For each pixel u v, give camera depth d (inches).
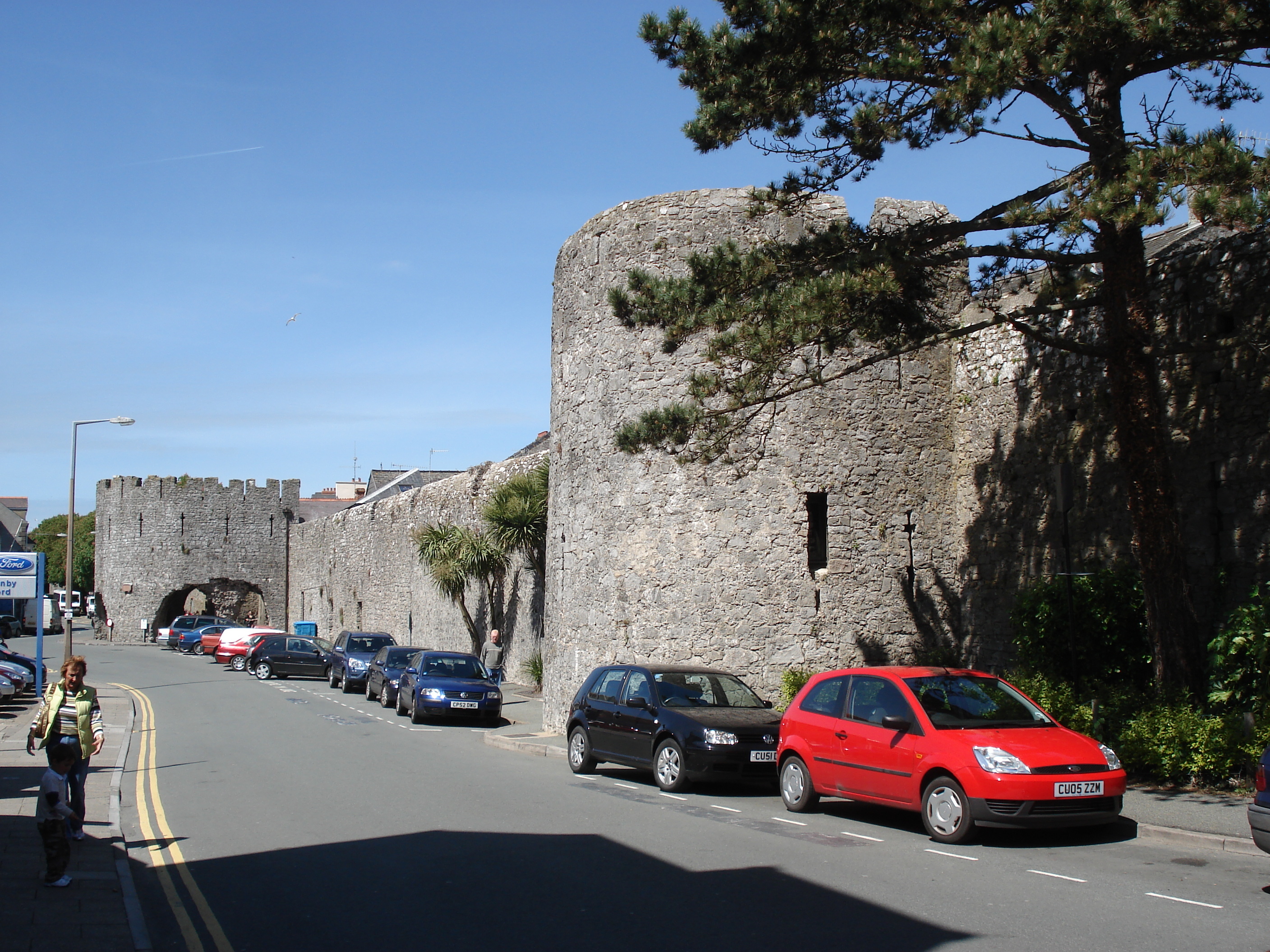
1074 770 350.3
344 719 896.9
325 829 408.8
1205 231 634.2
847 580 676.7
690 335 583.8
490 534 1145.4
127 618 2409.0
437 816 433.7
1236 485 506.3
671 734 503.8
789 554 674.8
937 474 701.9
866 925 264.7
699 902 291.7
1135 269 458.3
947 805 362.3
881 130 441.4
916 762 375.6
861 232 481.4
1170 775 431.5
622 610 706.8
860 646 673.0
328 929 274.1
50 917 279.0
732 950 247.6
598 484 737.0
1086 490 605.0
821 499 689.0
